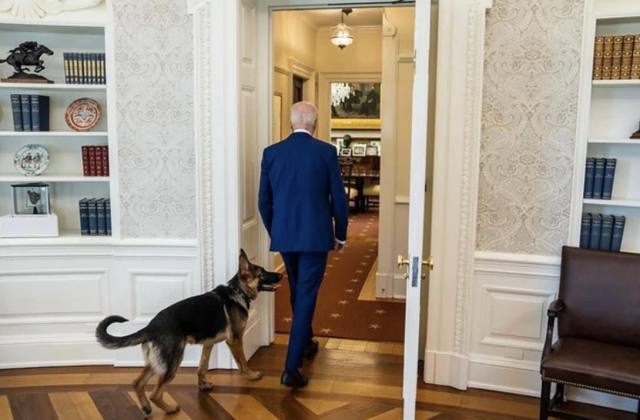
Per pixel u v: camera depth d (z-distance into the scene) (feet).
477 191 9.60
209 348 9.74
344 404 9.48
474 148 9.45
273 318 12.21
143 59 10.19
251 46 10.93
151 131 10.39
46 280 10.72
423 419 8.99
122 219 10.64
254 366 10.96
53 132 10.59
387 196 15.14
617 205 9.04
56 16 10.25
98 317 10.91
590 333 8.70
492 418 9.05
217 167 10.22
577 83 8.97
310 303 9.96
